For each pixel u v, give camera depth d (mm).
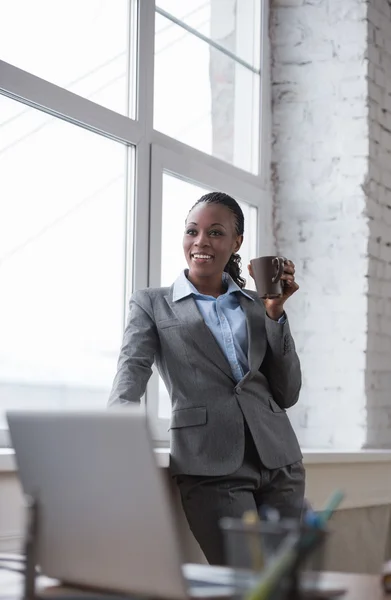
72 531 1148
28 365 2590
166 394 3104
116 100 2965
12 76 2482
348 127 3691
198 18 3414
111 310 2906
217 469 2281
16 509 2115
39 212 2637
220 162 3465
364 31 3691
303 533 927
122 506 1087
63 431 1145
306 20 3787
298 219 3746
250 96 3729
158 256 3072
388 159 3812
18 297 2562
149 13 3094
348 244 3648
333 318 3643
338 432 3588
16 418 1203
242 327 2441
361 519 3373
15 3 2555
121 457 1084
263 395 2420
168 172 3166
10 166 2535
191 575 1345
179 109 3291
